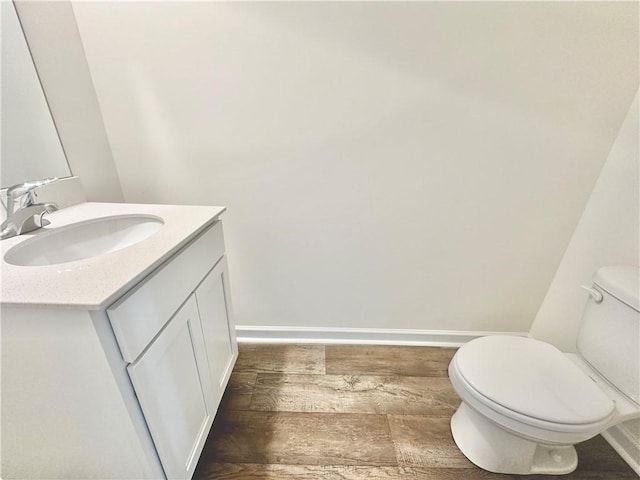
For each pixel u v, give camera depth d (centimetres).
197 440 97
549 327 150
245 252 148
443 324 163
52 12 103
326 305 160
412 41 109
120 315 61
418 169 128
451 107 118
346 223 140
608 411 85
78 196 116
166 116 123
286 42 111
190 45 112
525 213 134
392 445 115
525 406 86
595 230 125
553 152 123
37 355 62
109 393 65
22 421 70
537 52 108
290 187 134
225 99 120
